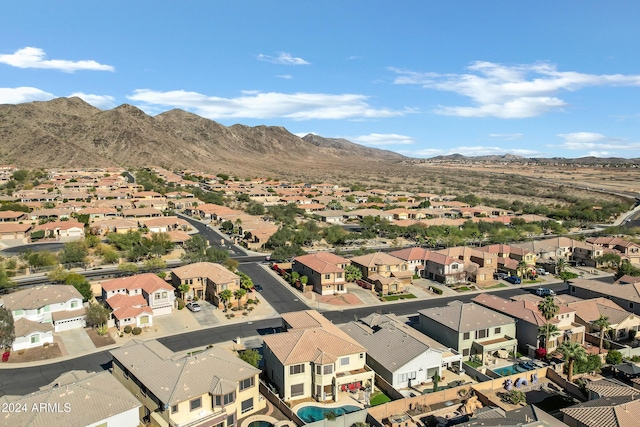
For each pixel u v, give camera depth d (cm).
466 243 14412
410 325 7681
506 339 6819
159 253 11469
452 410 5103
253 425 4809
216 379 4784
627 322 7488
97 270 10269
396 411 5047
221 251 11000
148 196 19738
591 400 5019
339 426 4766
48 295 7438
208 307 8488
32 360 6222
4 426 3875
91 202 17750
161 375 4800
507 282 10644
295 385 5362
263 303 8712
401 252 11294
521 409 4659
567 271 11188
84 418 4112
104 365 6112
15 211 14888
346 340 5825
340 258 10594
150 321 7531
